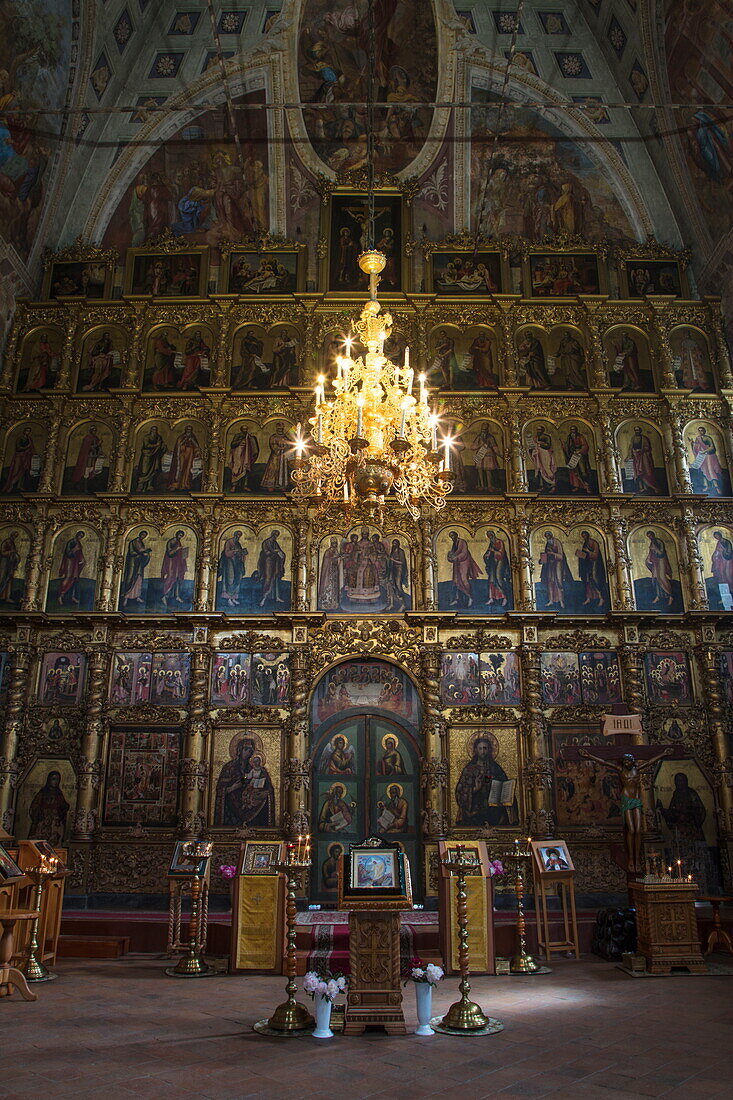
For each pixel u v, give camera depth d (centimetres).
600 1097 553
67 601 1608
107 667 1552
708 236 1831
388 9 1834
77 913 1347
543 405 1752
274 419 1730
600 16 1839
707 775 1502
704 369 1798
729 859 1441
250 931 1042
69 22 1686
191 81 1894
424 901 1415
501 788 1492
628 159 1927
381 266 1192
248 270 1850
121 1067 620
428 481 1120
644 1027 746
